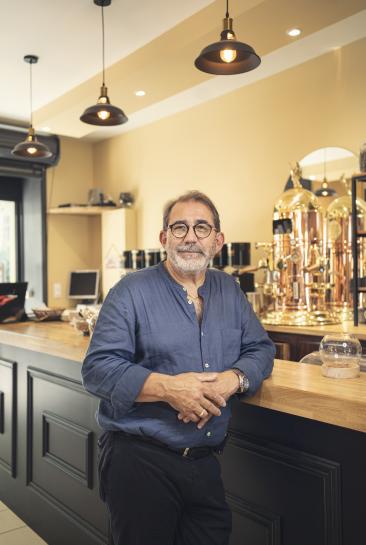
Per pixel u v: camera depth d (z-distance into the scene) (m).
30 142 3.74
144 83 3.66
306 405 1.35
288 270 3.34
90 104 4.11
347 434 1.35
